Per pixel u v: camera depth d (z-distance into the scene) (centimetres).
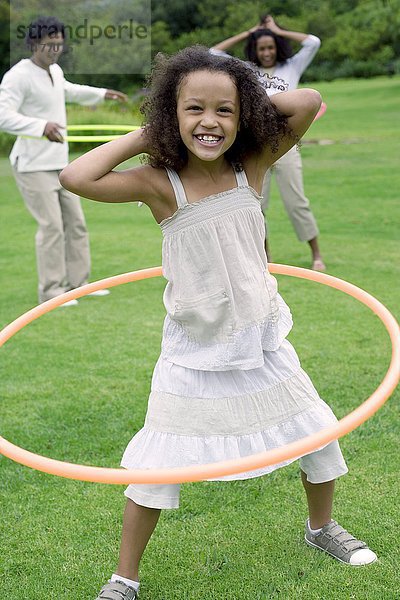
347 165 1378
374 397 255
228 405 276
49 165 638
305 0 4422
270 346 283
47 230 649
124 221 1029
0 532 337
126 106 1981
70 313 633
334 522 315
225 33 3900
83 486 372
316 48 691
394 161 1390
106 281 373
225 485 365
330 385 461
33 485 374
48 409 451
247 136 277
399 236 841
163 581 301
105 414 442
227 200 273
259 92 266
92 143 1802
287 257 769
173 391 277
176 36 4006
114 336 573
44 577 307
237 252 273
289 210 702
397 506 340
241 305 273
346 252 779
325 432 241
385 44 4166
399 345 285
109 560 316
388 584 291
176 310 277
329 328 562
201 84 256
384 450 387
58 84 653
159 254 826
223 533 329
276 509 345
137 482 232
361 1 4441
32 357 537
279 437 282
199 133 259
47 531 337
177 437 274
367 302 327
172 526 335
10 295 702
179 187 272
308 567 304
